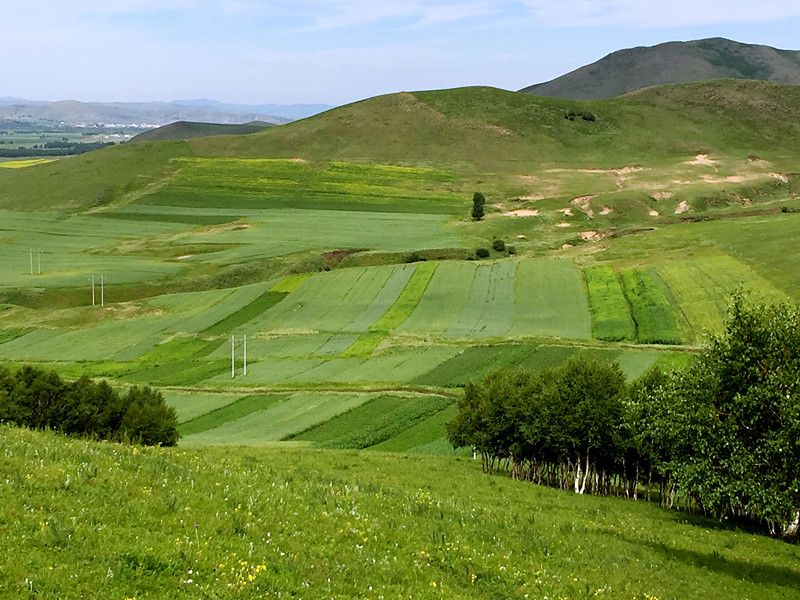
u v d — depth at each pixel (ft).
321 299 416.26
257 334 368.89
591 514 132.36
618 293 383.45
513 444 184.55
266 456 170.40
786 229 470.80
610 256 459.32
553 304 380.17
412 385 276.62
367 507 82.02
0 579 46.19
